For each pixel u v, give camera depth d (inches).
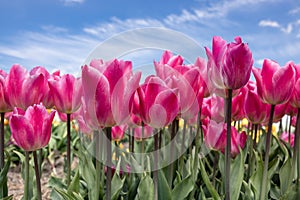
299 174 26.5
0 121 25.1
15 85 22.8
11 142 65.2
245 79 18.9
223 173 28.2
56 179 32.8
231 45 18.6
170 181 23.8
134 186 28.3
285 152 29.4
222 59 19.0
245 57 18.4
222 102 28.6
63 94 22.8
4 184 26.3
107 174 18.5
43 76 23.1
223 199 25.3
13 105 23.3
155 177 19.6
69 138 25.5
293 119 41.6
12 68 22.9
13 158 63.4
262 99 21.8
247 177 29.8
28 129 19.7
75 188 25.8
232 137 28.6
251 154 29.3
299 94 23.5
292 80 20.9
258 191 25.1
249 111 25.1
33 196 27.4
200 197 28.9
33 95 22.9
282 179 27.0
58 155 64.8
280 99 21.2
